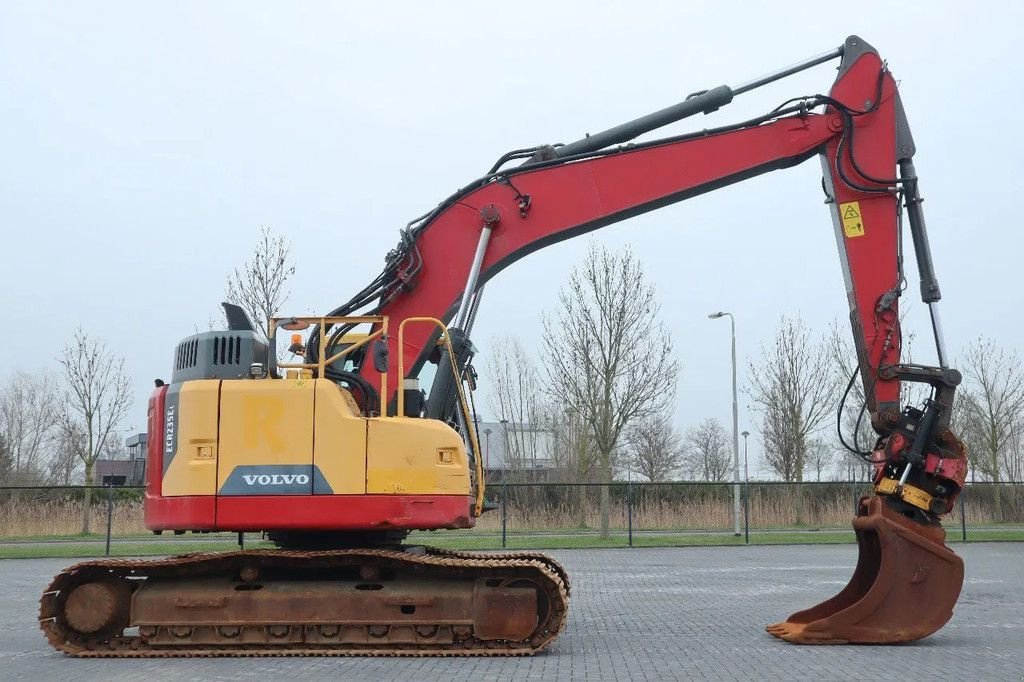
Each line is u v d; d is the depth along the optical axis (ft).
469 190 36.19
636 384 102.73
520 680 26.53
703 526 102.94
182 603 32.14
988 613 41.50
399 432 31.81
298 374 33.32
